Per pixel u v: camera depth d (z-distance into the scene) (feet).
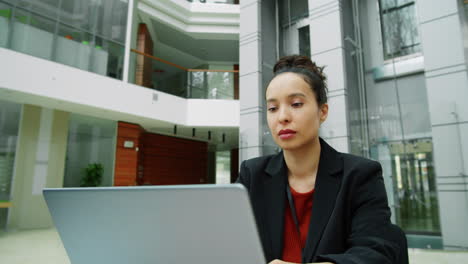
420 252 16.87
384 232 2.32
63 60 25.22
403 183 19.81
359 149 21.93
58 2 25.50
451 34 19.02
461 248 16.85
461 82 18.24
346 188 2.51
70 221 1.82
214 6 38.83
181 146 44.27
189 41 42.37
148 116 30.55
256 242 1.18
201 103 34.35
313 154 2.67
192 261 1.37
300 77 2.39
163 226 1.41
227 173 53.98
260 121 27.94
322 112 2.63
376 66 23.44
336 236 2.41
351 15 25.52
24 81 22.38
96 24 27.94
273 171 2.89
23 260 15.67
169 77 33.63
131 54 30.60
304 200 2.73
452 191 17.63
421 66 21.22
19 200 25.55
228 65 49.44
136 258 1.55
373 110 22.52
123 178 32.01
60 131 28.07
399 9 23.08
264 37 29.86
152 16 36.27
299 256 2.63
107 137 31.91
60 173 27.81
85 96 25.98
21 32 22.99
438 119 18.75
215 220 1.25
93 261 1.77
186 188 1.27
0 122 25.07
